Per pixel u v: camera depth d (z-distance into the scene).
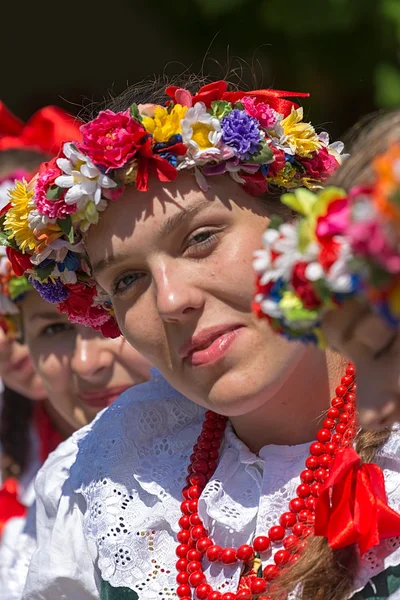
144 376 2.33
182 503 1.75
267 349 1.59
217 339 1.60
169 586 1.72
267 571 1.58
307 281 1.11
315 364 1.68
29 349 2.40
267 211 1.68
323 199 1.09
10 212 1.83
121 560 1.76
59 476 2.05
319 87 4.68
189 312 1.61
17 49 6.38
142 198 1.64
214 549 1.67
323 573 1.49
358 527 1.47
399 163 0.97
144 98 1.98
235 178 1.65
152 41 5.99
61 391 2.37
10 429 2.85
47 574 1.92
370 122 1.36
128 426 1.90
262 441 1.75
